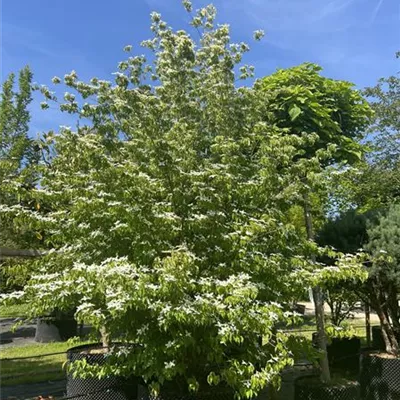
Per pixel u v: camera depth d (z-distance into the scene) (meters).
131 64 6.03
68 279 3.35
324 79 9.03
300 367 6.28
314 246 4.30
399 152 7.79
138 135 4.44
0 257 5.78
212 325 3.48
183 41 5.62
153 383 3.52
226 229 3.85
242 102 5.25
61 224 4.23
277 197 4.31
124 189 3.87
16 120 15.43
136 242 3.66
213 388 3.96
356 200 7.68
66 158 4.68
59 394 5.24
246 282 3.52
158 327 3.46
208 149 4.96
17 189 4.10
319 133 7.81
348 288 5.68
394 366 4.70
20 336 9.53
